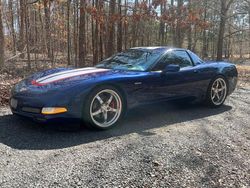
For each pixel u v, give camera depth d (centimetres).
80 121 432
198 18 1382
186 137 439
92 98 431
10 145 376
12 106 448
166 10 1330
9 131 427
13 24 1917
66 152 360
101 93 445
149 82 493
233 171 339
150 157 359
